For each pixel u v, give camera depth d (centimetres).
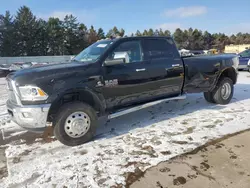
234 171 267
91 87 353
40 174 279
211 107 536
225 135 367
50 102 320
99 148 342
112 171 278
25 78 318
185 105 562
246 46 5159
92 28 6600
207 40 8888
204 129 396
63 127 343
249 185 241
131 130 408
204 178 256
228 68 545
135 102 419
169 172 270
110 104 387
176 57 465
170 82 455
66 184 256
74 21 5453
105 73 369
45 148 352
